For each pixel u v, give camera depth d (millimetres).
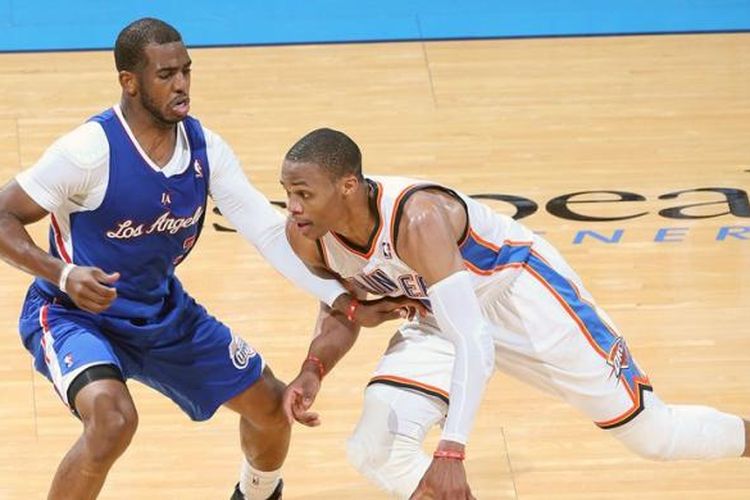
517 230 9711
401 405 9430
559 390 9859
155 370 9875
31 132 18359
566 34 21938
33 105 19219
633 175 17250
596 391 9789
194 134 9484
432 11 22812
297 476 11664
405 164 17547
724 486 11477
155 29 8945
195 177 9438
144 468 11789
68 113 19016
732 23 22375
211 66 20703
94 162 9000
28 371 13266
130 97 9062
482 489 11438
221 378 9969
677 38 21781
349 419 12516
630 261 15227
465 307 8578
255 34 21984
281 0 23375
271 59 21000
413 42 21625
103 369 9117
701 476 11625
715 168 17453
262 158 17703
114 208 9148
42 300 9664
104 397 8938
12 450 12000
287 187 8578
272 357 13516
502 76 20344
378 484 9508
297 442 12148
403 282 9227
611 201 16578
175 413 12648
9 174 17125
